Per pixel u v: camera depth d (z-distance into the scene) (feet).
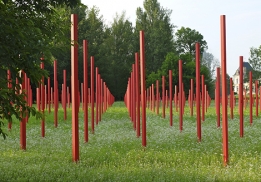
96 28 253.85
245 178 24.44
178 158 32.63
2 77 21.79
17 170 27.04
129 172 26.50
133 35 268.00
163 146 41.68
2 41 20.57
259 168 28.07
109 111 122.62
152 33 255.70
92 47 225.35
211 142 44.42
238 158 32.94
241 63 52.90
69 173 26.25
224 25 32.81
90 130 61.62
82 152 36.52
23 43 20.67
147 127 66.64
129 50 271.69
